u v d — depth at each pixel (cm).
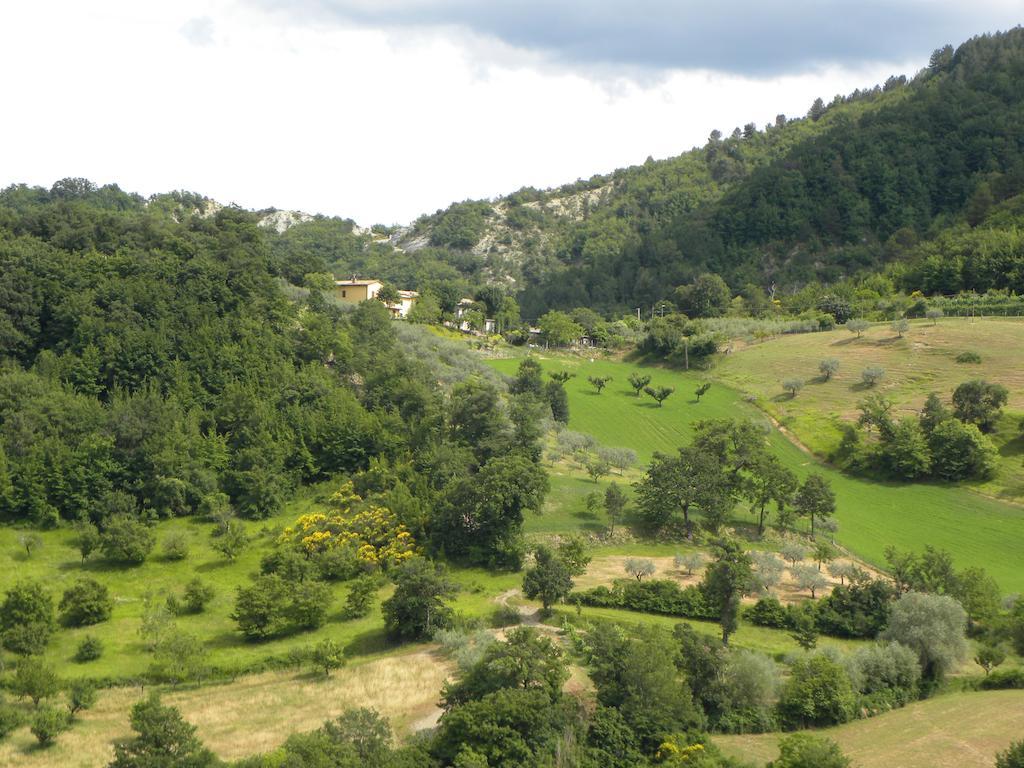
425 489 9325
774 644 7019
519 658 5703
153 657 6938
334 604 7862
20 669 6134
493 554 8644
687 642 6150
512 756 5084
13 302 11238
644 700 5609
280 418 10519
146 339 10988
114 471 9506
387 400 11362
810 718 5975
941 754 5362
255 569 8550
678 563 8662
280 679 6562
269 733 5675
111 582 8250
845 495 11838
